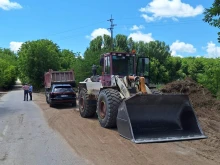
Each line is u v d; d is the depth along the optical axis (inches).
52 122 470.9
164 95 334.0
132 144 301.4
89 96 494.9
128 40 2167.8
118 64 429.1
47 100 885.2
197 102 528.1
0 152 286.4
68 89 727.7
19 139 344.5
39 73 1961.1
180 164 236.7
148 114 342.6
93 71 523.5
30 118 526.0
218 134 343.3
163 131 333.4
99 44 2097.7
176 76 2129.7
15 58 3786.9
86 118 502.6
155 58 2114.9
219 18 377.1
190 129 336.8
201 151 273.4
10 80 2343.8
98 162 248.7
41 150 292.2
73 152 281.7
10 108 720.3
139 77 384.8
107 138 334.3
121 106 341.4
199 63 2142.0
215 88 588.7
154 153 268.8
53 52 2031.3
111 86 414.3
